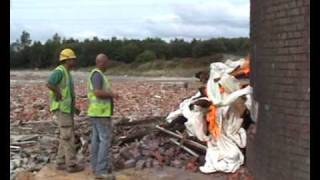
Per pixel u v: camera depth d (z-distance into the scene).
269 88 8.42
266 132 8.56
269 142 8.41
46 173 10.55
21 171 10.87
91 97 9.97
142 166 10.93
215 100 10.86
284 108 7.88
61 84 10.38
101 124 9.91
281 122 7.97
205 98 11.28
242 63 11.62
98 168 9.95
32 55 111.44
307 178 7.39
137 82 53.62
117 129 14.26
